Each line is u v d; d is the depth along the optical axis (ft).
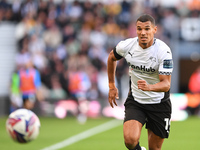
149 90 67.97
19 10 239.50
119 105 211.41
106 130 150.30
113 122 182.70
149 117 75.15
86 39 232.73
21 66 212.23
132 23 244.83
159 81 74.13
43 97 205.87
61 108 204.54
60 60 222.28
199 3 250.57
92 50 229.04
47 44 229.04
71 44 229.25
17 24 239.50
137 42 73.61
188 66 290.15
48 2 242.17
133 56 73.67
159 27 242.17
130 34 241.55
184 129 154.30
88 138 127.44
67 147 107.76
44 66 218.79
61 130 150.10
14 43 235.81
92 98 209.15
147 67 72.74
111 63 77.66
